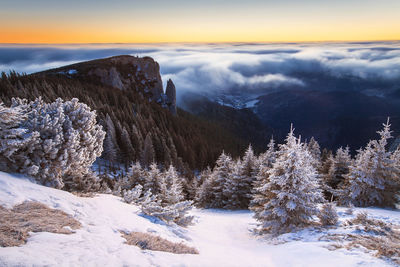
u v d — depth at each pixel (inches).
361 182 784.9
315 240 383.6
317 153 1652.3
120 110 3393.2
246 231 601.3
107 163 2117.4
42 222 269.3
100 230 297.7
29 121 445.1
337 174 1192.8
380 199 758.5
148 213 474.0
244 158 1083.9
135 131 2447.1
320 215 472.7
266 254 363.9
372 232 374.3
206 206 1135.0
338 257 283.0
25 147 413.1
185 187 1563.7
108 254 230.5
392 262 251.8
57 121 452.1
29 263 176.7
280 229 511.8
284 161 512.4
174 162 2316.7
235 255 352.2
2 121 389.4
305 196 489.4
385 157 765.3
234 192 1016.9
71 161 470.9
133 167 1132.5
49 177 434.9
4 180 342.6
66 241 238.8
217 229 620.1
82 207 366.3
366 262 256.2
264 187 534.3
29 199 323.6
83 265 197.3
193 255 299.9
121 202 511.5
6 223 243.1
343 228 416.2
